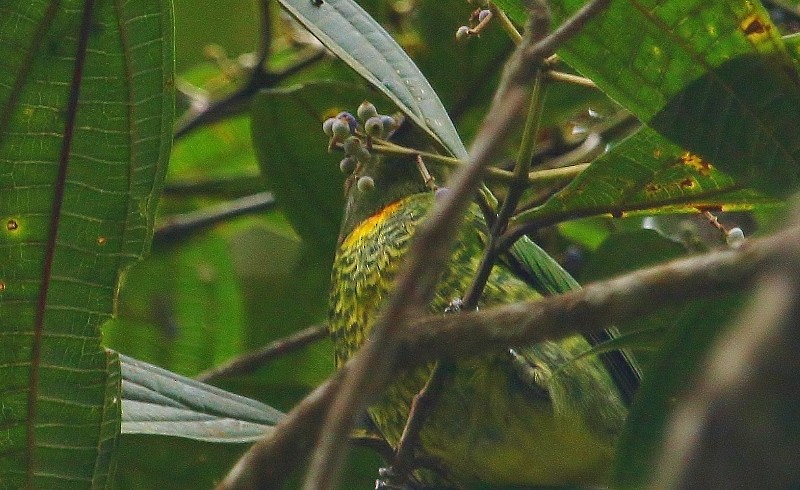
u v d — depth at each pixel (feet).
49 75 18.29
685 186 20.13
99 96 18.53
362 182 21.86
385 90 20.94
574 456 25.63
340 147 21.15
